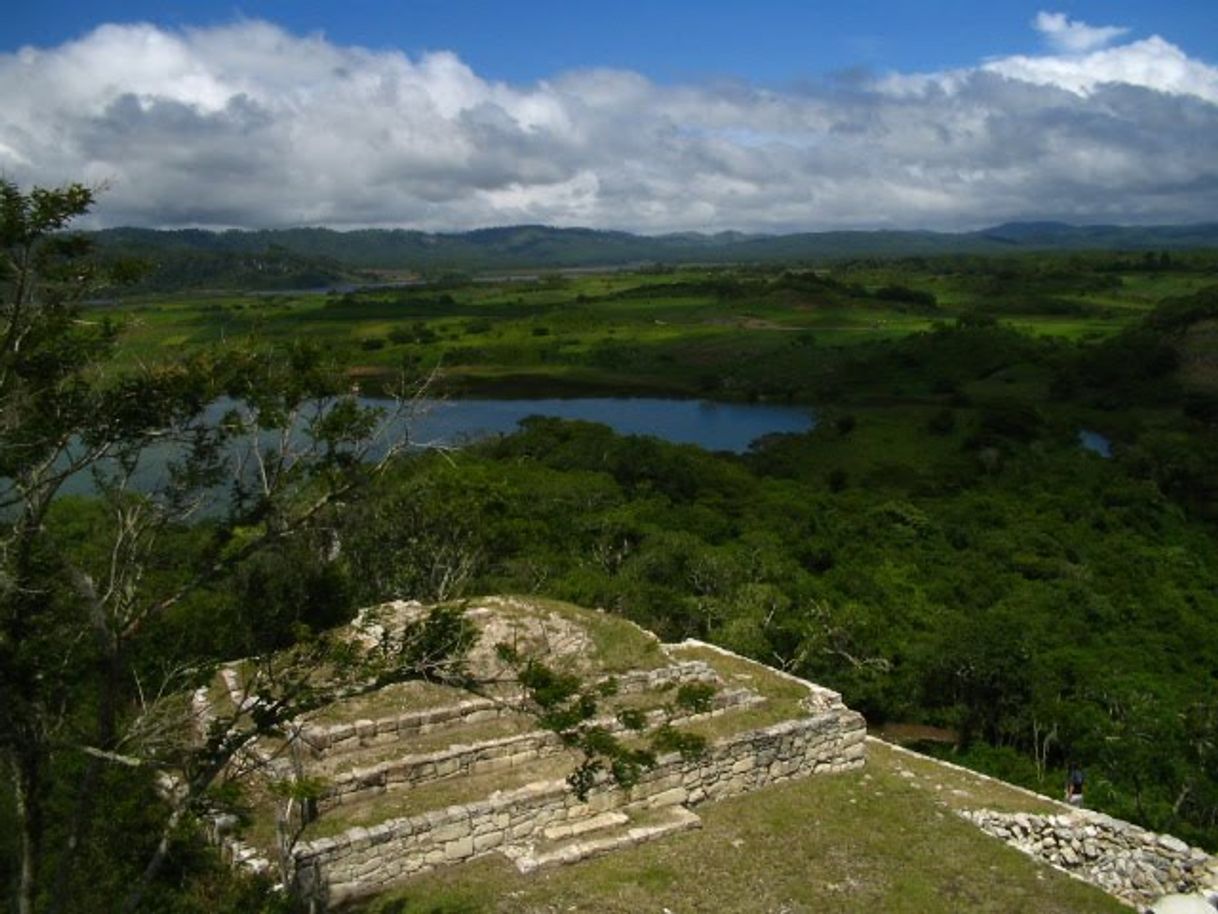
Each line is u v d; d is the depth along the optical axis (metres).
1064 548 65.06
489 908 14.64
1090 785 29.42
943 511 72.88
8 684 9.82
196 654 15.95
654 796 17.97
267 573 13.02
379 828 15.08
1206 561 65.88
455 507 36.62
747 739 19.22
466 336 154.25
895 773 21.34
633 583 41.50
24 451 9.58
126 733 11.05
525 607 22.31
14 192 9.05
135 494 11.50
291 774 16.02
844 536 65.12
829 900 15.67
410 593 32.66
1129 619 52.81
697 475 76.12
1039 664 37.28
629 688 20.61
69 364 9.71
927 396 117.81
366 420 11.48
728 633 37.00
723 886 15.80
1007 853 17.59
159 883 13.36
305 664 12.07
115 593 11.16
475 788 16.97
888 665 38.06
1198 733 31.25
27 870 10.32
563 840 16.50
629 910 14.89
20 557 9.84
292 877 14.05
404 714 18.14
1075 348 132.25
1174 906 15.04
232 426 10.73
